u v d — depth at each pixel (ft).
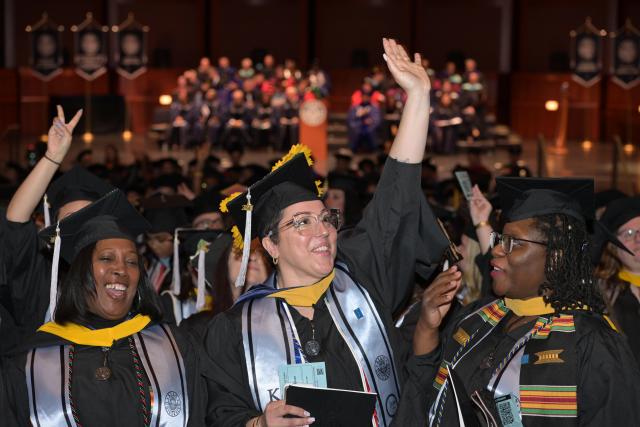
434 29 116.88
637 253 18.26
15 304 17.12
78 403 13.62
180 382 14.17
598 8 110.63
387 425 13.10
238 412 12.76
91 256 14.14
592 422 12.41
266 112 98.43
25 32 110.01
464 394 12.87
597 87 106.11
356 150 98.07
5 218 16.90
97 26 103.09
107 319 14.23
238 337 13.15
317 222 13.16
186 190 34.65
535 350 12.80
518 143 101.19
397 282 14.24
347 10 117.50
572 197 14.53
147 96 109.50
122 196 15.39
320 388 12.00
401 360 13.92
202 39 115.34
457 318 14.39
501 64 115.85
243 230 14.16
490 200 21.13
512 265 13.20
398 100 97.76
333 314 13.30
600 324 12.88
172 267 22.15
